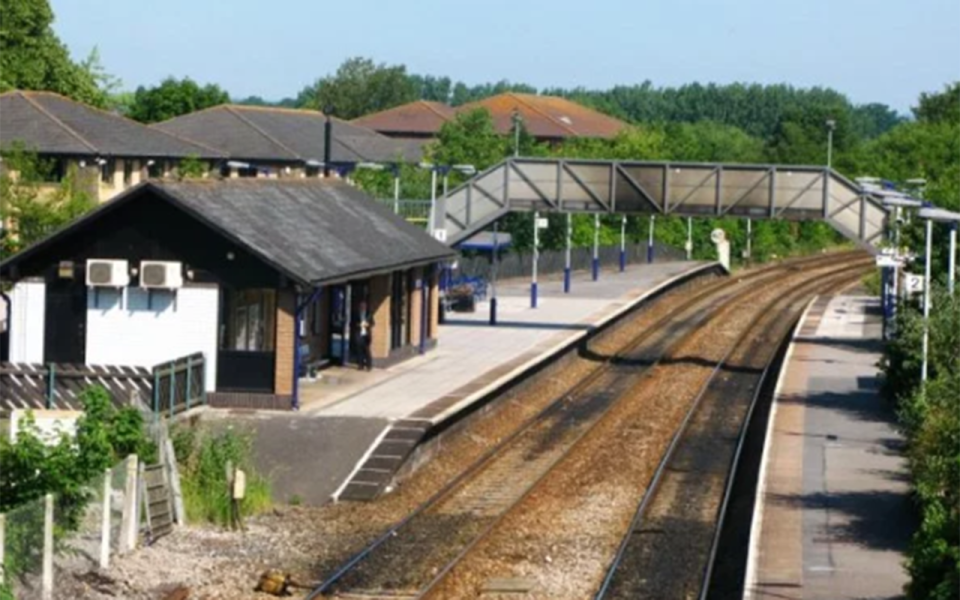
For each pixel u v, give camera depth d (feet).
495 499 142.92
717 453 172.24
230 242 167.84
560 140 596.70
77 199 233.14
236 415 163.12
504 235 323.78
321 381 189.98
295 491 143.23
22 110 321.73
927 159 506.89
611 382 229.04
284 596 106.22
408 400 175.63
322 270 172.65
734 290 391.65
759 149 641.40
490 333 253.85
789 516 122.01
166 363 158.81
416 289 219.20
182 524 125.59
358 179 361.51
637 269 406.21
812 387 202.18
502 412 194.49
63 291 173.27
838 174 255.29
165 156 338.34
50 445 122.42
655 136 462.19
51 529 99.45
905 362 172.76
